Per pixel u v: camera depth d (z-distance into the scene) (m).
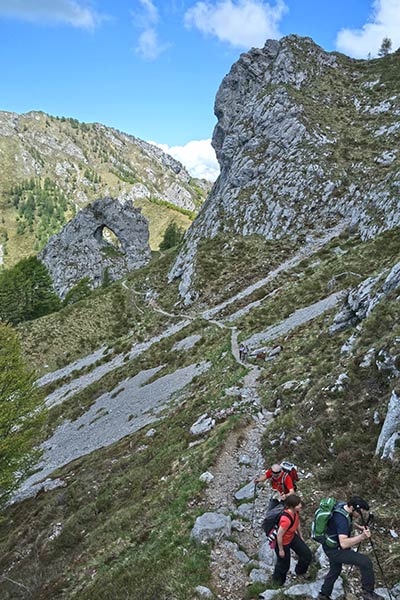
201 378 39.78
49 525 24.05
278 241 86.00
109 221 154.00
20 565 20.80
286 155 100.38
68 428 48.12
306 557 9.62
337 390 18.47
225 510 14.16
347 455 14.22
